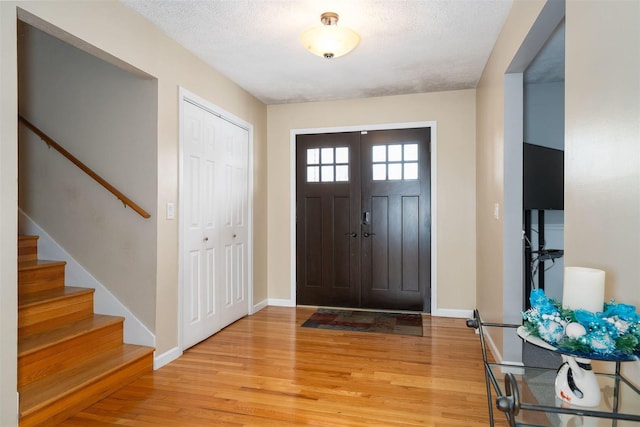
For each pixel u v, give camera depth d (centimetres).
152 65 258
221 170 349
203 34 272
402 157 416
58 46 285
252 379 246
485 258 330
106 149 273
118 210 271
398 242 418
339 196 435
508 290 257
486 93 326
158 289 265
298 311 422
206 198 325
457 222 398
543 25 190
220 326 350
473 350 300
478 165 374
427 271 410
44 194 287
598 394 112
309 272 443
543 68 339
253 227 412
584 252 136
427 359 281
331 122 434
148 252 264
